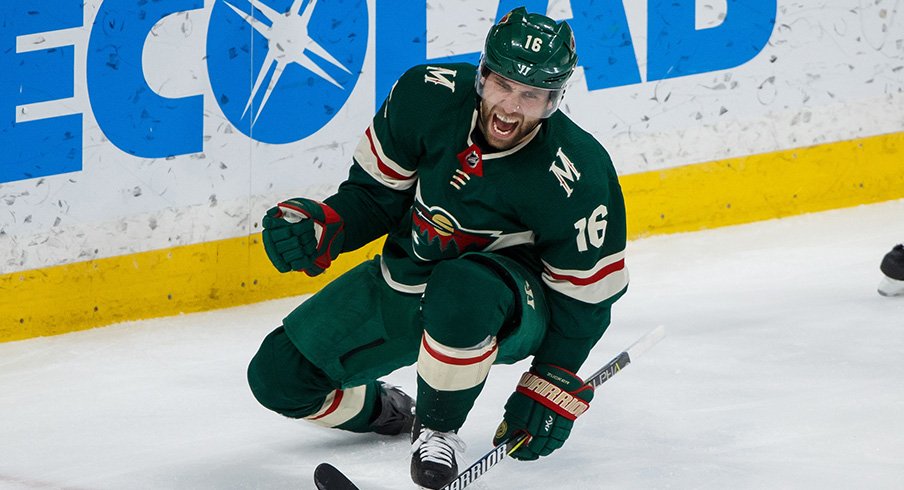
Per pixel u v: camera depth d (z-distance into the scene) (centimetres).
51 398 1320
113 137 1600
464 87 912
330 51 1698
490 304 869
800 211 1930
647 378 1252
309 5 1677
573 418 924
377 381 1103
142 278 1641
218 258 1683
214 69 1641
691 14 1841
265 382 1026
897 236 1795
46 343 1562
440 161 916
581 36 1805
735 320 1459
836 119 1923
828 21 1895
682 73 1850
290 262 942
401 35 1731
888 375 1211
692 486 933
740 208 1905
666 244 1839
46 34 1548
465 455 1046
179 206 1647
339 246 973
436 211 934
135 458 1082
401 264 985
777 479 938
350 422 1077
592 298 922
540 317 927
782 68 1888
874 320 1414
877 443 1012
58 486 1012
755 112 1888
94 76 1578
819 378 1216
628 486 941
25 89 1546
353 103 1723
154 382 1361
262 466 1035
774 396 1165
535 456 932
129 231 1625
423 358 885
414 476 895
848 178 1942
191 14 1617
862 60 1919
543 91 845
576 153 898
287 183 1706
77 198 1590
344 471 1012
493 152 893
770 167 1908
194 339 1550
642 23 1823
